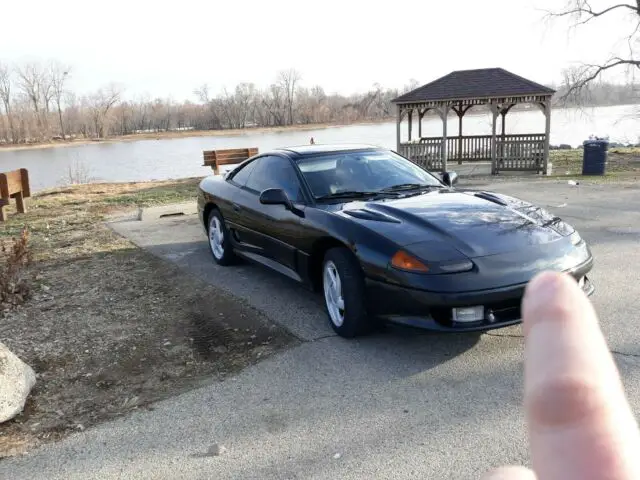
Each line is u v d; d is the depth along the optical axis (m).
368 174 4.95
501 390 3.14
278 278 5.58
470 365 3.47
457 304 3.31
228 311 4.70
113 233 8.36
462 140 18.05
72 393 3.46
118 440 2.91
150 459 2.73
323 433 2.84
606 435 0.29
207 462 2.67
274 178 5.18
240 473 2.57
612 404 0.30
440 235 3.62
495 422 2.82
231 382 3.46
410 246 3.53
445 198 4.40
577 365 0.30
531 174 14.52
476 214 3.95
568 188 11.05
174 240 7.67
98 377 3.66
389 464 2.55
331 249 4.01
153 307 4.93
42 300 5.27
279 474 2.54
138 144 64.50
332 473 2.52
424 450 2.64
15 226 9.40
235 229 5.66
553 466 0.29
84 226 9.12
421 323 3.42
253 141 52.91
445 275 3.35
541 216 4.06
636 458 0.29
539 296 0.33
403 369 3.47
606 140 13.53
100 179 24.23
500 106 15.48
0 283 5.20
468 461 2.53
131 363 3.83
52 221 9.77
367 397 3.16
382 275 3.54
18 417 3.20
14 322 4.73
